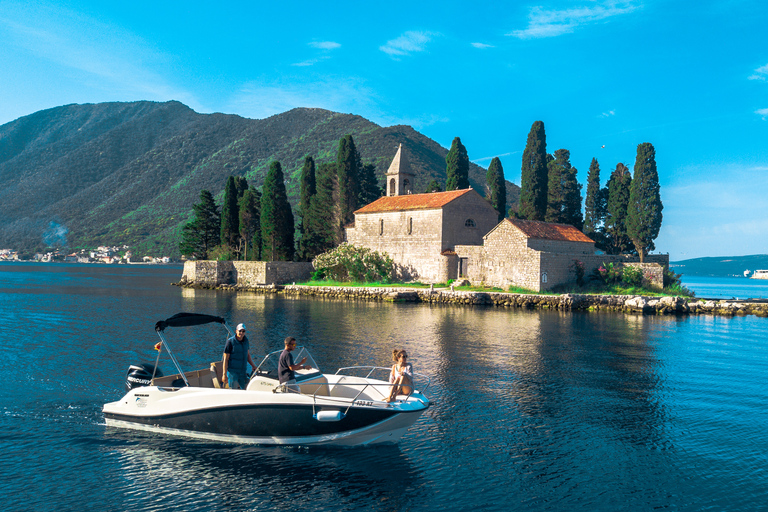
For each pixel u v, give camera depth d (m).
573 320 38.94
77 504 9.74
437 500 10.09
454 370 20.73
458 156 77.00
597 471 11.48
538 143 69.75
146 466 11.38
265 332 29.89
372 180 95.44
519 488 10.62
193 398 12.79
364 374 19.41
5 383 17.92
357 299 56.47
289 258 79.31
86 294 59.66
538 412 15.48
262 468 11.35
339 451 12.31
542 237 53.31
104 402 15.89
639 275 51.56
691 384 19.25
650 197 60.25
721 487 10.80
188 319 14.20
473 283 56.94
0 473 10.98
